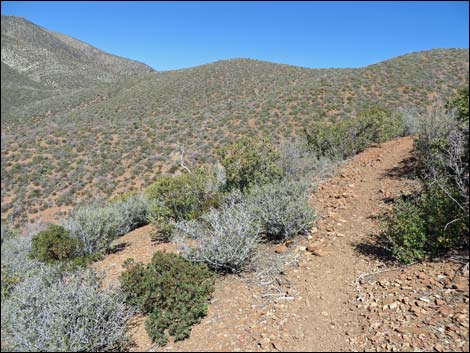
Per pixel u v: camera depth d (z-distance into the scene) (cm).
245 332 371
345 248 534
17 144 3822
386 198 696
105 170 3059
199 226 600
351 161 1098
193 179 793
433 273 405
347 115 3200
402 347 307
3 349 352
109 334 379
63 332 362
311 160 1037
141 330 409
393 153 1049
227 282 488
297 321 380
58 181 2986
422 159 755
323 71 6078
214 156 2891
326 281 454
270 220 598
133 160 3178
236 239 500
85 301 376
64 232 741
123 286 447
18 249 904
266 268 509
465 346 288
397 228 470
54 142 3800
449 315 329
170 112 4750
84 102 6250
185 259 512
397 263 457
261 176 809
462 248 439
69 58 12938
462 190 448
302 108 3628
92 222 781
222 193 779
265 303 423
